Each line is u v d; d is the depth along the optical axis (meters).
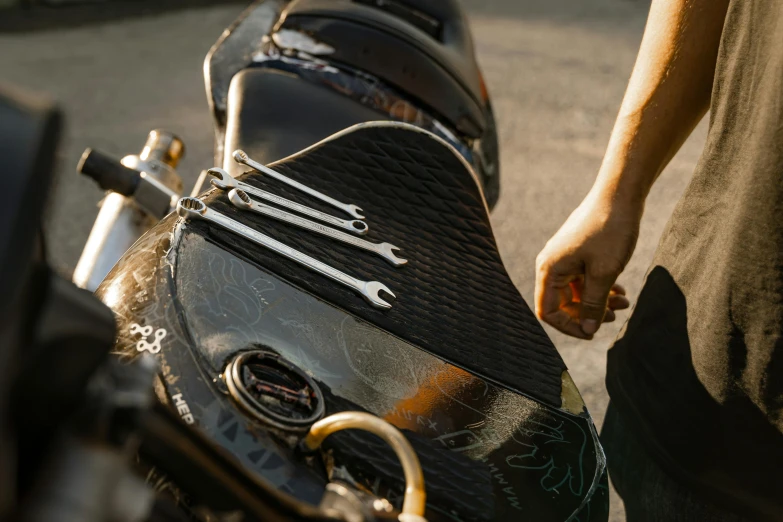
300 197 0.92
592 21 5.41
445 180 1.02
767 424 0.85
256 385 0.65
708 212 0.92
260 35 1.49
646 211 2.85
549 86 4.12
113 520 0.37
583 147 3.41
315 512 0.49
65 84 3.84
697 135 3.49
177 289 0.71
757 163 0.80
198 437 0.48
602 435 1.12
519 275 2.41
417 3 1.65
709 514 0.94
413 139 1.03
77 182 2.82
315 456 0.64
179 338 0.67
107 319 0.41
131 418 0.40
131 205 1.12
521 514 0.68
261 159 1.21
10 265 0.34
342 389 0.71
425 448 0.70
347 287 0.82
